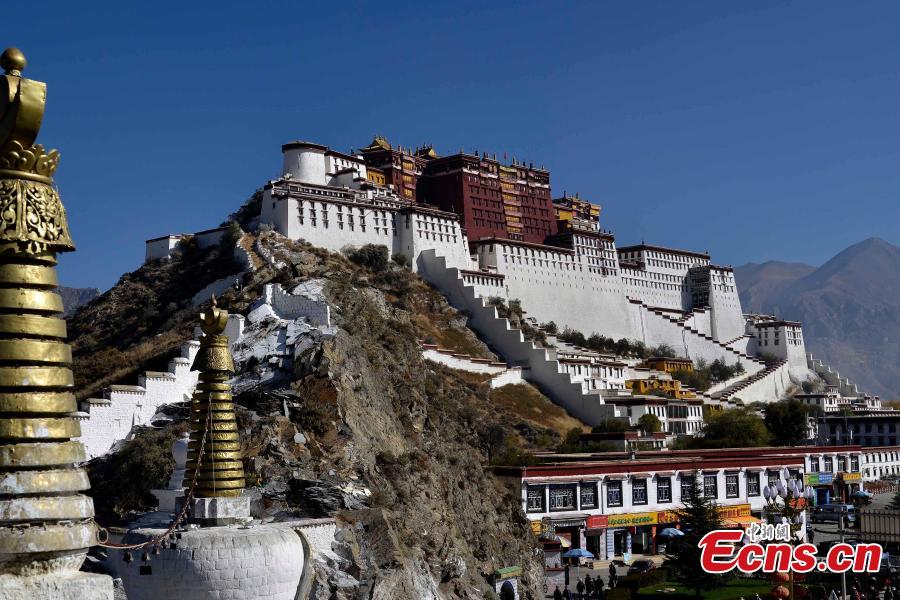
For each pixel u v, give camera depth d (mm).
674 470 104938
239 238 155375
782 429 169625
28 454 19359
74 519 19703
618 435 134625
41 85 19219
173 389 88250
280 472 65625
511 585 74625
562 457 111000
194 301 143875
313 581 55344
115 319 144125
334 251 166750
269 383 76875
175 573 42625
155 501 70125
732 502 111188
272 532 45125
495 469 93688
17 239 19328
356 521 62000
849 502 143875
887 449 173500
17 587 18781
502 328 172250
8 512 19047
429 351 153625
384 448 74062
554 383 165500
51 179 20000
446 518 72750
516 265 197250
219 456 47500
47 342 19844
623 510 99625
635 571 90062
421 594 60969
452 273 177750
